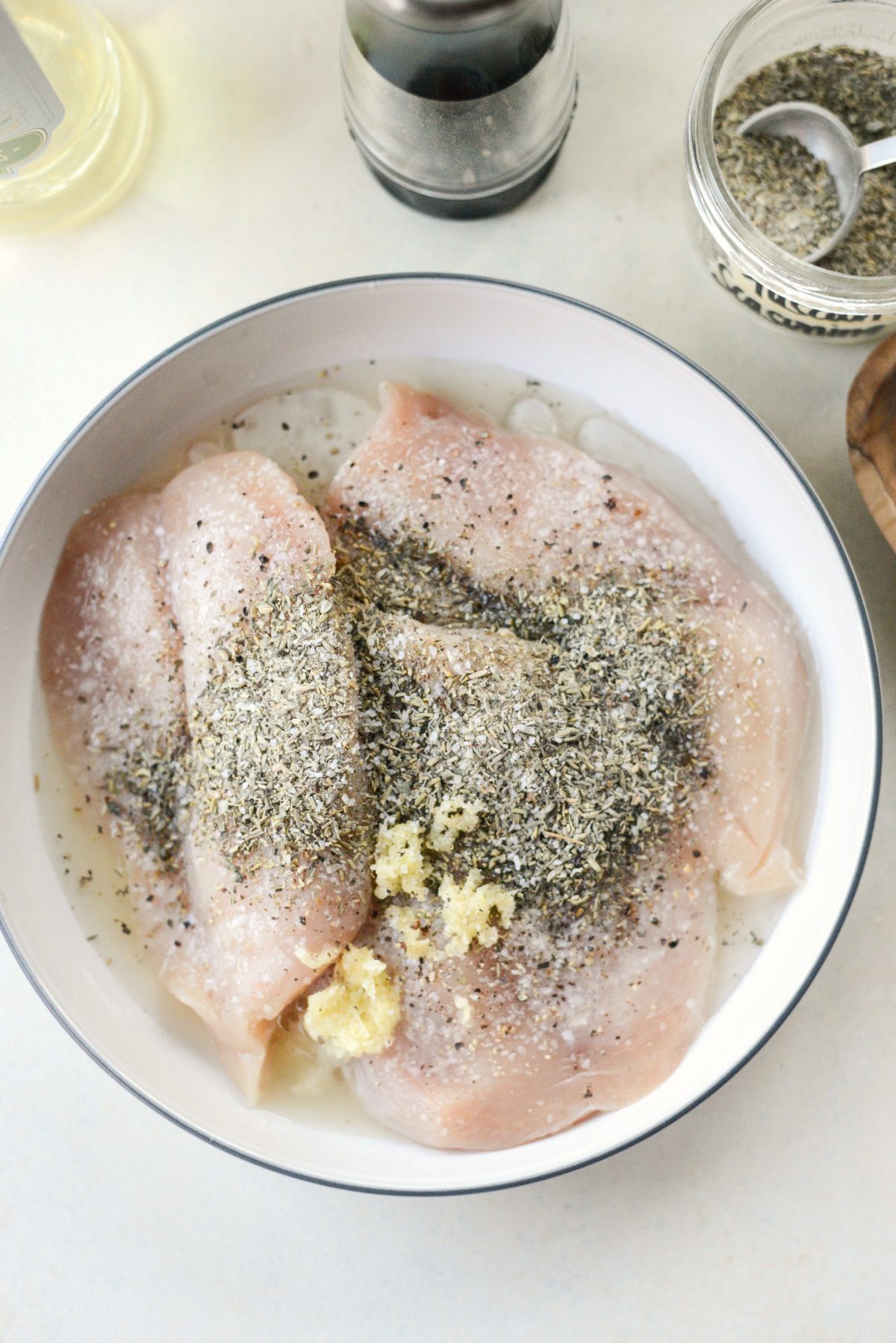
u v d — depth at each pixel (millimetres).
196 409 470
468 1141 441
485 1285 473
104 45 478
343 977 438
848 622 444
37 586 464
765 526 464
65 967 455
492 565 456
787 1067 475
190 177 488
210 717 440
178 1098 447
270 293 486
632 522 456
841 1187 473
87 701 462
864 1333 471
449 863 436
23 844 459
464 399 476
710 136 444
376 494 460
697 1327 472
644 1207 474
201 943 453
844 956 475
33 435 483
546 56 434
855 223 469
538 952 440
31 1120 475
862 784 443
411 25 409
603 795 435
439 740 434
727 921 458
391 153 459
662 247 485
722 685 449
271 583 441
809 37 470
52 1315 473
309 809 426
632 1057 444
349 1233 473
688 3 484
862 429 444
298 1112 450
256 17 488
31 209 483
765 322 481
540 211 486
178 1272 474
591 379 468
